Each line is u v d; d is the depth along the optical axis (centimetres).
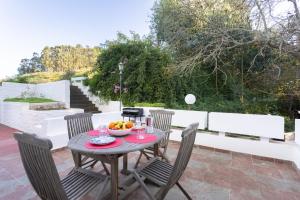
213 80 805
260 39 498
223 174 282
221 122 394
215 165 315
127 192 216
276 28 476
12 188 236
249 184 253
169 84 681
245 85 787
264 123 351
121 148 184
